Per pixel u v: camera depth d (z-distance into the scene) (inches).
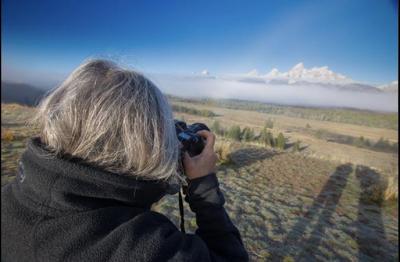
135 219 28.1
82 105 28.3
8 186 32.5
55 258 25.3
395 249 142.2
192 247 28.8
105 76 31.1
